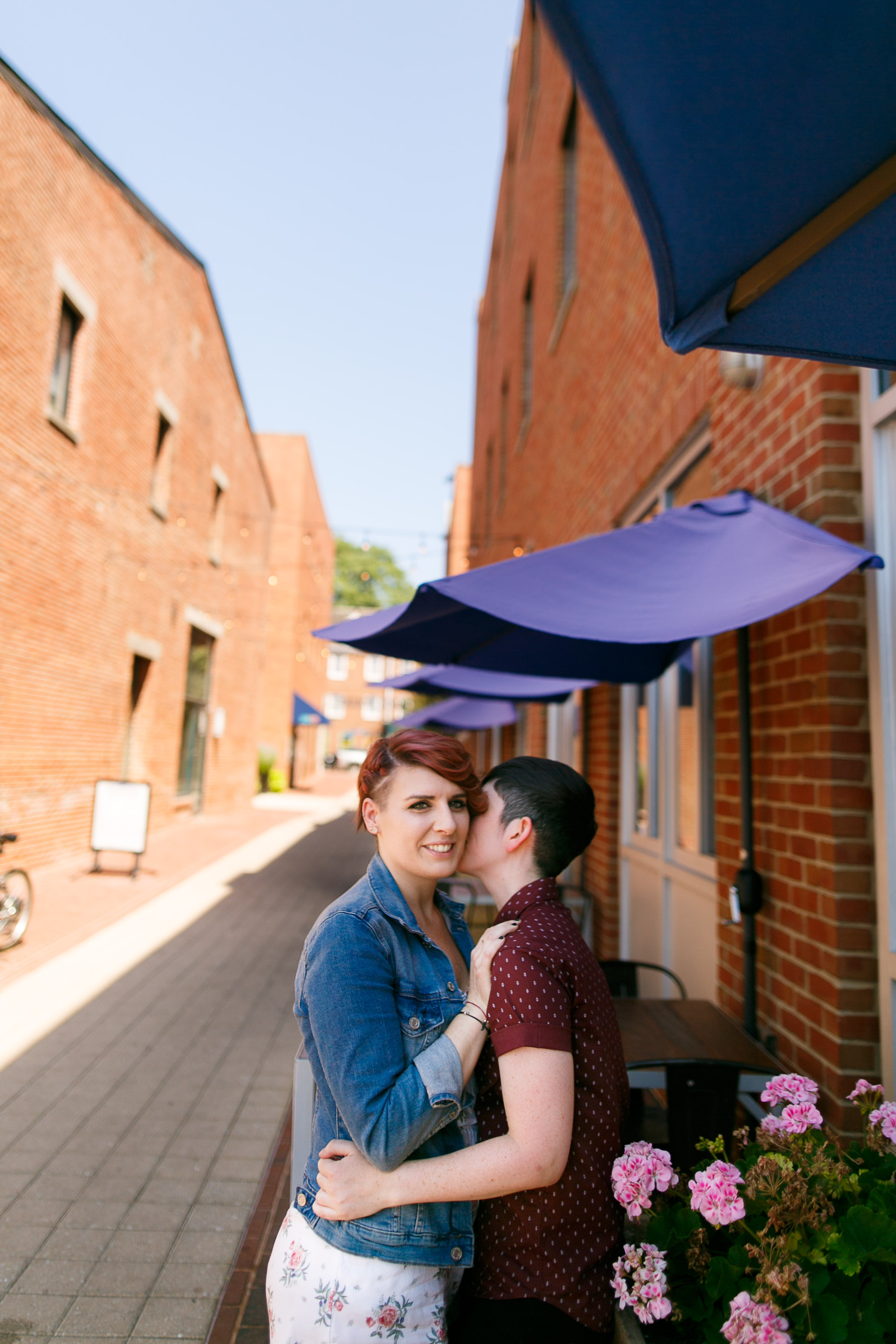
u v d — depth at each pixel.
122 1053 4.89
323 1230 1.41
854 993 2.59
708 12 1.09
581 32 1.14
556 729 9.08
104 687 11.88
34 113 9.04
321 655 43.00
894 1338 1.37
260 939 7.70
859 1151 1.74
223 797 20.53
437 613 2.66
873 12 1.07
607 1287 1.48
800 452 2.99
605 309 6.34
